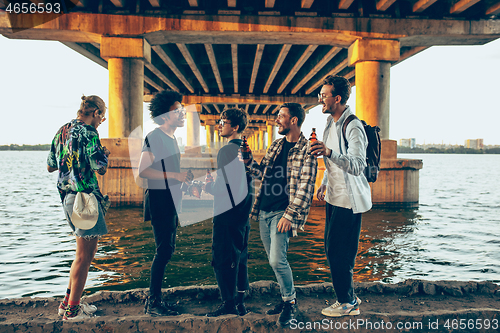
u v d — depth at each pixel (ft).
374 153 8.94
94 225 8.79
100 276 18.13
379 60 46.55
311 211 42.96
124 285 16.72
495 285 10.94
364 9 47.14
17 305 9.96
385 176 45.21
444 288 10.77
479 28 46.57
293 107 9.47
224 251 9.29
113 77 47.14
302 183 8.85
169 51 65.51
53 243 26.27
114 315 9.39
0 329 8.57
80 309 9.17
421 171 197.36
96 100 9.38
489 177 144.36
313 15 46.16
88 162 8.81
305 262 21.09
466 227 33.55
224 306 9.30
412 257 22.48
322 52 65.98
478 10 46.78
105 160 8.93
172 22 46.06
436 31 46.55
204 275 18.25
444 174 166.81
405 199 45.27
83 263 8.93
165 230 9.52
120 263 20.57
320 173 45.24
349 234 8.86
